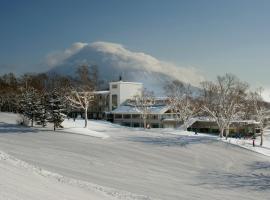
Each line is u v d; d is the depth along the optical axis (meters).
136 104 102.31
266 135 99.25
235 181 39.47
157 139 68.75
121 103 124.31
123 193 22.47
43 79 138.00
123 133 75.81
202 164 49.38
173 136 73.94
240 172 45.53
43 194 15.34
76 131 71.19
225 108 77.06
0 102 123.12
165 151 56.66
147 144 62.19
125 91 125.12
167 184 33.81
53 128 75.31
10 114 102.00
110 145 58.03
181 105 90.38
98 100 128.62
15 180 16.42
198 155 56.00
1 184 14.89
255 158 58.69
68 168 35.31
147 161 47.03
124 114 116.69
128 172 37.91
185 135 76.88
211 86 86.00
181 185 34.44
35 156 40.94
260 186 37.34
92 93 82.12
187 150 59.31
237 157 57.94
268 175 44.16
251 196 32.88
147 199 21.94
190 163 49.22
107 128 85.88
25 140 56.88
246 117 87.50
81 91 82.75
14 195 13.74
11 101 118.62
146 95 117.25
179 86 104.88
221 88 79.38
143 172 39.09
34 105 76.19
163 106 110.62
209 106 85.06
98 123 95.25
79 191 18.78
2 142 52.09
